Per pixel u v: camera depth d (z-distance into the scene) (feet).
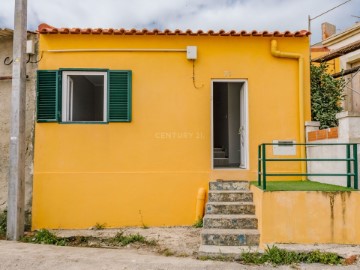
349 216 18.04
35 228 23.45
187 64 24.86
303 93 24.94
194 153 24.48
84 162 23.98
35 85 24.34
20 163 21.62
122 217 23.85
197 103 24.71
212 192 21.99
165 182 24.16
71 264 16.28
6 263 16.31
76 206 23.73
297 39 25.23
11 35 24.81
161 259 17.22
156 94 24.63
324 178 22.82
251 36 25.00
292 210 18.11
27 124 24.17
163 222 23.97
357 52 35.70
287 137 24.85
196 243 20.07
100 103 26.63
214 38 25.04
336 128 21.27
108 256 17.63
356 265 16.40
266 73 25.03
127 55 24.68
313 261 16.88
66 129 24.03
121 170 24.09
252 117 24.85
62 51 24.38
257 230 19.43
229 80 25.04
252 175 24.36
